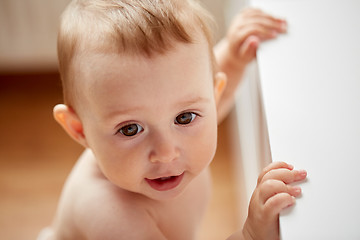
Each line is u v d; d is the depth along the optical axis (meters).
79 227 0.74
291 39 0.71
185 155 0.63
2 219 1.50
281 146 0.56
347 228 0.48
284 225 0.49
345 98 0.60
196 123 0.62
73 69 0.62
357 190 0.51
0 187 1.56
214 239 1.44
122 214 0.70
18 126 1.70
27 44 1.70
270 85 0.64
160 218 0.75
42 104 1.75
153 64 0.57
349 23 0.70
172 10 0.60
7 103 1.75
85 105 0.62
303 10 0.75
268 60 0.69
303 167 0.54
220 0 1.59
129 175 0.63
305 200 0.51
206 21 0.65
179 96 0.58
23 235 1.46
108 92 0.58
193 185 0.82
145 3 0.61
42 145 1.65
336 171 0.53
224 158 1.60
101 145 0.62
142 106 0.57
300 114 0.59
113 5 0.61
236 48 0.84
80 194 0.75
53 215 1.49
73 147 1.64
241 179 1.33
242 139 1.24
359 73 0.62
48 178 1.57
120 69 0.57
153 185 0.65
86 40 0.60
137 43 0.57
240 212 1.38
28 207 1.51
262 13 0.78
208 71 0.63
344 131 0.56
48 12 1.61
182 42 0.59
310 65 0.65
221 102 0.92
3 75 1.80
